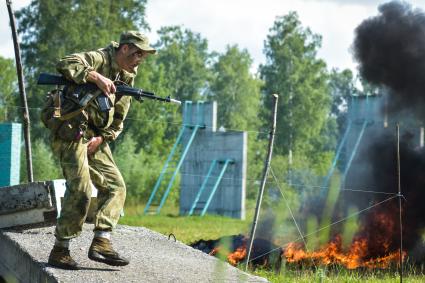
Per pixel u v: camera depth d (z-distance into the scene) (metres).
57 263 8.48
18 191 11.96
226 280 8.16
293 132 86.50
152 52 8.61
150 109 79.81
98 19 67.12
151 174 64.38
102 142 8.79
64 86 8.45
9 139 19.14
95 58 8.39
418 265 19.48
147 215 46.00
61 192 12.26
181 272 8.66
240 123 98.31
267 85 87.75
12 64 83.31
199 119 46.44
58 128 8.38
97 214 8.57
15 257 10.38
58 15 63.19
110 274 8.30
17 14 63.53
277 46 87.38
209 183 45.72
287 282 12.60
